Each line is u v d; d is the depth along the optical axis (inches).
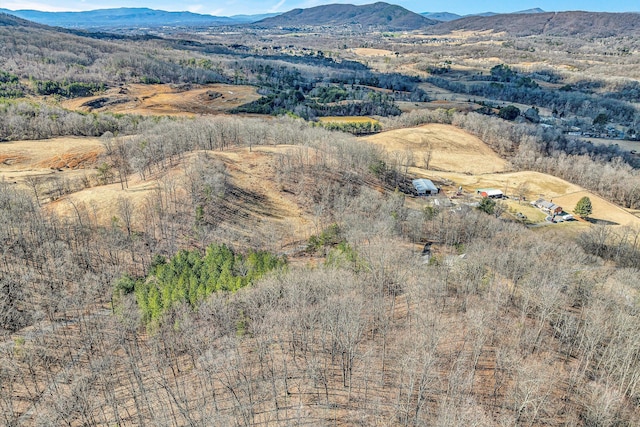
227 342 2335.1
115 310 2714.1
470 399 1991.9
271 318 2362.2
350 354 2143.2
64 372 2377.0
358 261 3006.9
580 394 2075.5
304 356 2342.5
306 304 2511.1
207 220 4010.8
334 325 2262.6
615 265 3735.2
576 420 1935.3
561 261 3253.0
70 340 2623.0
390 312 2645.2
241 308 2498.8
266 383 2177.7
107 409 2132.1
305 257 3619.6
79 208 3971.5
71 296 2970.0
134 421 2053.4
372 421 1956.2
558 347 2425.0
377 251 3095.5
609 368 2198.6
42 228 3435.0
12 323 2706.7
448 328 2475.4
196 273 2930.6
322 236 3782.0
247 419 1964.8
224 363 2241.6
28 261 3193.9
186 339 2388.0
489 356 2311.8
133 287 2928.2
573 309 2792.8
